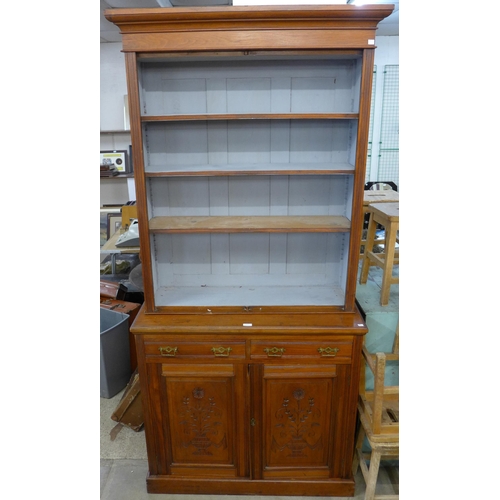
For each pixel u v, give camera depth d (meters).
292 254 2.13
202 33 1.53
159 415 1.88
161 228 1.79
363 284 2.28
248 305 1.91
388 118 5.53
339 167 1.76
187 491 1.96
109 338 2.59
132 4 3.51
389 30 4.93
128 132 5.56
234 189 2.03
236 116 1.62
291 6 1.45
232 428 1.88
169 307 1.91
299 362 1.79
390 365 2.04
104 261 4.53
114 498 1.95
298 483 1.93
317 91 1.87
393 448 1.70
